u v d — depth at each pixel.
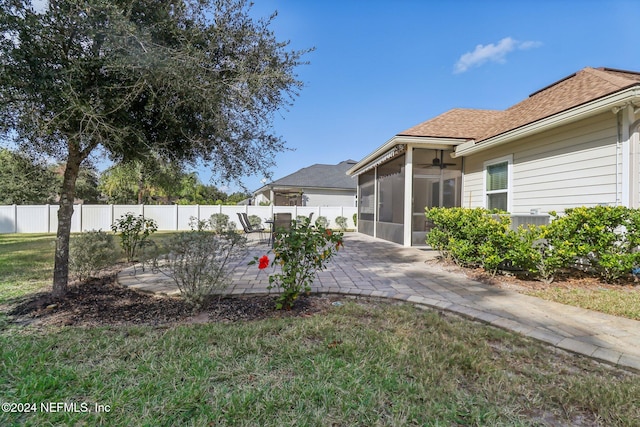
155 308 4.02
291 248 3.90
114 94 3.62
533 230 5.16
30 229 15.39
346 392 2.17
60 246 4.42
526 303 4.18
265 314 3.82
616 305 4.01
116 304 4.18
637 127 5.14
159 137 4.36
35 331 3.25
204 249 3.99
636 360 2.62
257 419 1.90
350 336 3.10
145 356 2.67
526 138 7.27
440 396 2.14
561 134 6.36
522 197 7.41
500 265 5.80
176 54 3.63
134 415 1.93
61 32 3.41
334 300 4.44
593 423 1.91
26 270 6.30
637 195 5.15
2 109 3.27
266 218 19.22
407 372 2.45
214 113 4.03
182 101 3.84
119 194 23.22
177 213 17.44
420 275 5.93
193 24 4.05
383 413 1.97
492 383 2.31
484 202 8.82
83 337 3.05
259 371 2.45
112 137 3.80
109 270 6.29
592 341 3.01
